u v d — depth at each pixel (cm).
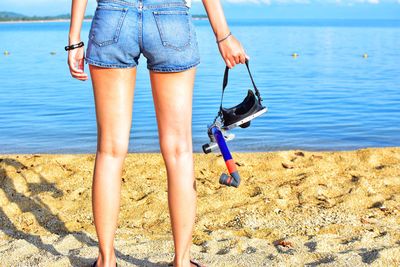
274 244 422
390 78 1688
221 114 342
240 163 636
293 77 1727
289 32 6806
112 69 312
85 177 586
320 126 962
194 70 320
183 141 325
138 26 303
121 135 322
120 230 451
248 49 3183
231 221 482
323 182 569
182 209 329
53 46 3853
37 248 397
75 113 1113
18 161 634
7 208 499
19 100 1298
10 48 3644
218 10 324
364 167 630
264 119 1012
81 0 315
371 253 387
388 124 981
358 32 6869
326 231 451
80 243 413
